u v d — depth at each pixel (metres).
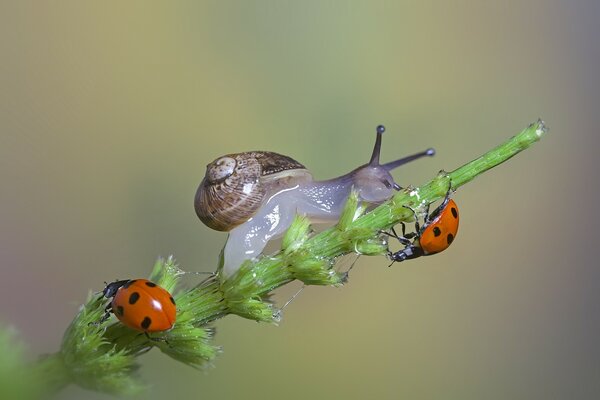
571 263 0.42
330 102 0.41
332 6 0.42
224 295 0.26
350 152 0.41
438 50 0.44
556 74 0.47
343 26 0.43
